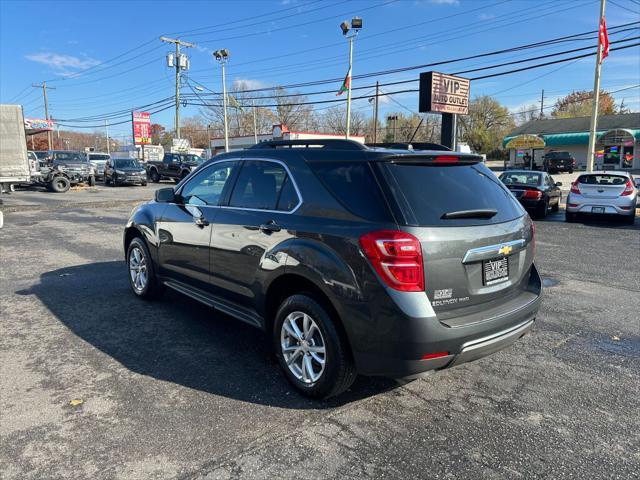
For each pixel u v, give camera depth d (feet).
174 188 16.94
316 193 11.43
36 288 20.84
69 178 85.71
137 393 11.63
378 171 10.52
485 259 10.80
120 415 10.63
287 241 11.59
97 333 15.57
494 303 11.18
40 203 59.26
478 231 10.66
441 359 9.99
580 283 22.68
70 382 12.15
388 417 10.73
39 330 15.78
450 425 10.43
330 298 10.49
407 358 9.77
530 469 8.96
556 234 38.06
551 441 9.87
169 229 16.52
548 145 159.74
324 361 10.91
